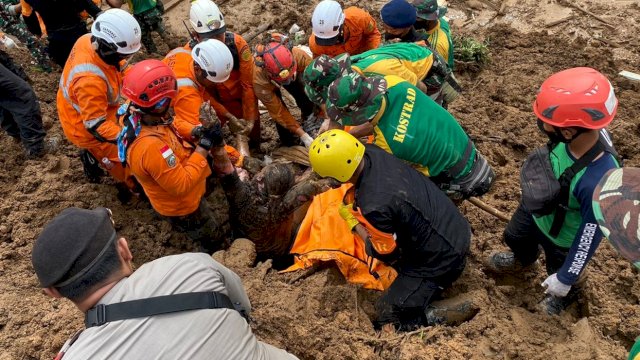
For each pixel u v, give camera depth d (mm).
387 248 3488
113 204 4914
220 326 2059
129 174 4621
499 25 7723
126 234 4691
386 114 3760
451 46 5406
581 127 2951
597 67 6922
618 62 7121
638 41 7512
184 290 2053
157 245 4656
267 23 7840
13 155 5289
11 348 3455
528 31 7926
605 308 3938
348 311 3828
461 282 4219
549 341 3682
